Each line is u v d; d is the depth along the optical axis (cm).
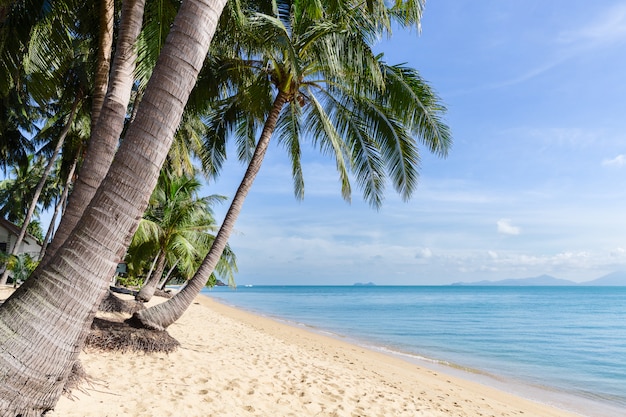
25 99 1628
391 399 698
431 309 4966
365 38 807
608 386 1270
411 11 659
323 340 1681
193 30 285
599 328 3028
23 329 239
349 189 994
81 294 252
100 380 479
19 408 233
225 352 863
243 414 480
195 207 1862
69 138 1928
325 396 629
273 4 827
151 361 640
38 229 3775
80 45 984
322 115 912
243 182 875
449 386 1014
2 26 776
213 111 1088
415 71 845
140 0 501
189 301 782
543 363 1627
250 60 906
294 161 1103
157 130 271
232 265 2070
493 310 4947
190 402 477
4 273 1778
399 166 937
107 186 264
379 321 3166
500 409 832
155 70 279
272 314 3484
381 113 930
